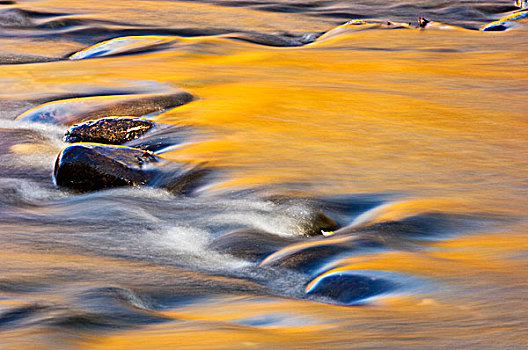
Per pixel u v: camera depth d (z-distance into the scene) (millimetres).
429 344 3229
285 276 4648
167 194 6840
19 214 6422
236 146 8117
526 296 3887
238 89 11398
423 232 5398
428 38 17000
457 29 18078
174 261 5109
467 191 6574
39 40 17312
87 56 15508
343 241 5102
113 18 19672
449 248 4953
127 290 4355
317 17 20781
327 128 8953
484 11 21734
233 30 18500
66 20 19016
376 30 17984
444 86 11797
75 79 12695
